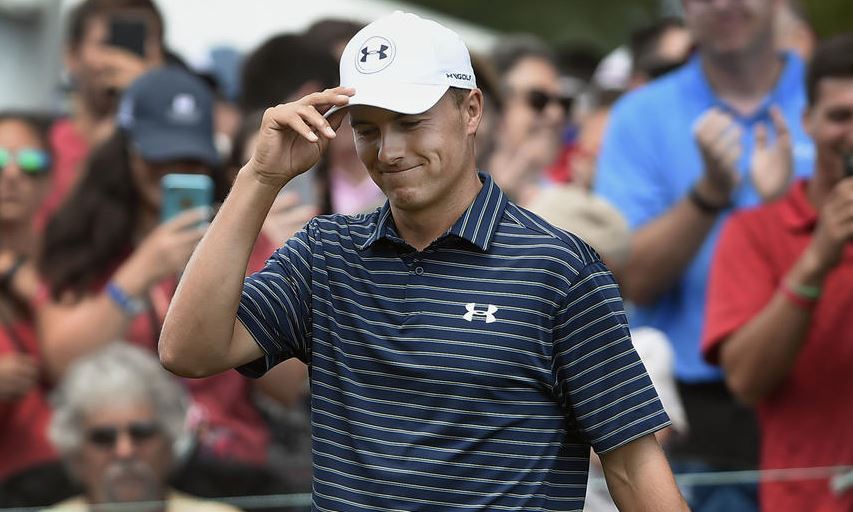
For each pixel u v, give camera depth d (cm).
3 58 3334
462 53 957
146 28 2031
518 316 933
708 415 1689
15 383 1516
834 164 1569
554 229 966
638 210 1867
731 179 1730
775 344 1516
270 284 967
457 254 949
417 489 926
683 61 2164
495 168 2053
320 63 1805
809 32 2312
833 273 1510
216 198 1686
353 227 987
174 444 1452
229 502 1455
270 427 1538
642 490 963
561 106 2158
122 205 1641
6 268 1605
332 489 945
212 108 1708
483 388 925
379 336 945
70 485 1443
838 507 1503
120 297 1557
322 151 949
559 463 966
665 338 1667
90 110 1989
